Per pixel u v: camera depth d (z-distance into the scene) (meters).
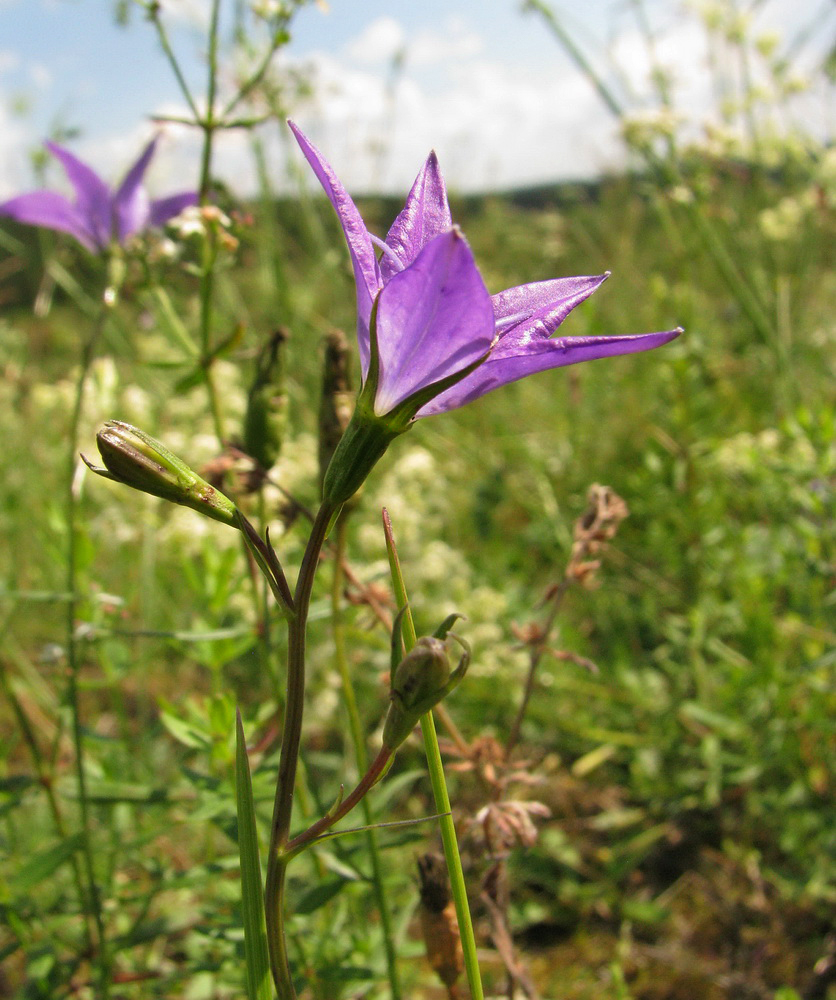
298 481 0.22
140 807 0.16
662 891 0.20
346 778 0.21
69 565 0.15
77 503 0.17
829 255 0.38
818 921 0.18
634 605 0.26
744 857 0.20
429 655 0.07
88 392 0.23
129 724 0.24
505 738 0.23
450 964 0.11
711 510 0.25
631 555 0.27
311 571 0.07
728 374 0.31
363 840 0.13
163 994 0.14
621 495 0.29
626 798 0.22
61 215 0.17
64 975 0.14
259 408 0.13
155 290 0.15
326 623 0.21
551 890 0.20
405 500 0.25
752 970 0.18
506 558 0.28
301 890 0.13
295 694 0.07
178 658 0.26
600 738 0.22
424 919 0.11
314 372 0.29
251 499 0.15
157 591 0.25
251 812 0.08
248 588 0.17
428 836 0.13
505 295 0.08
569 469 0.31
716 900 0.19
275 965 0.08
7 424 0.32
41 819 0.18
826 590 0.22
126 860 0.18
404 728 0.07
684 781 0.21
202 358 0.14
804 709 0.20
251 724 0.13
